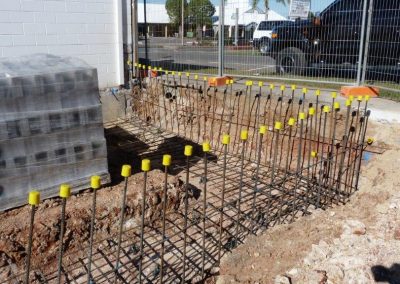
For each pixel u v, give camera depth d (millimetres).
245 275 3469
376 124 5504
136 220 4297
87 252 3910
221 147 6734
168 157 2984
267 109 6426
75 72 4039
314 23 8086
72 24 7617
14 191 3930
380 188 4188
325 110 5047
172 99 7730
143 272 3633
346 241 3496
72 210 4012
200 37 11438
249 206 4766
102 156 4445
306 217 4195
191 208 4695
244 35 10234
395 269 3115
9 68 3984
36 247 3711
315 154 5113
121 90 8391
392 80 7355
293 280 3246
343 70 7891
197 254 3900
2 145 3750
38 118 3902
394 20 7020
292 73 8586
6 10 6844
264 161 6141
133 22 8383
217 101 7113
